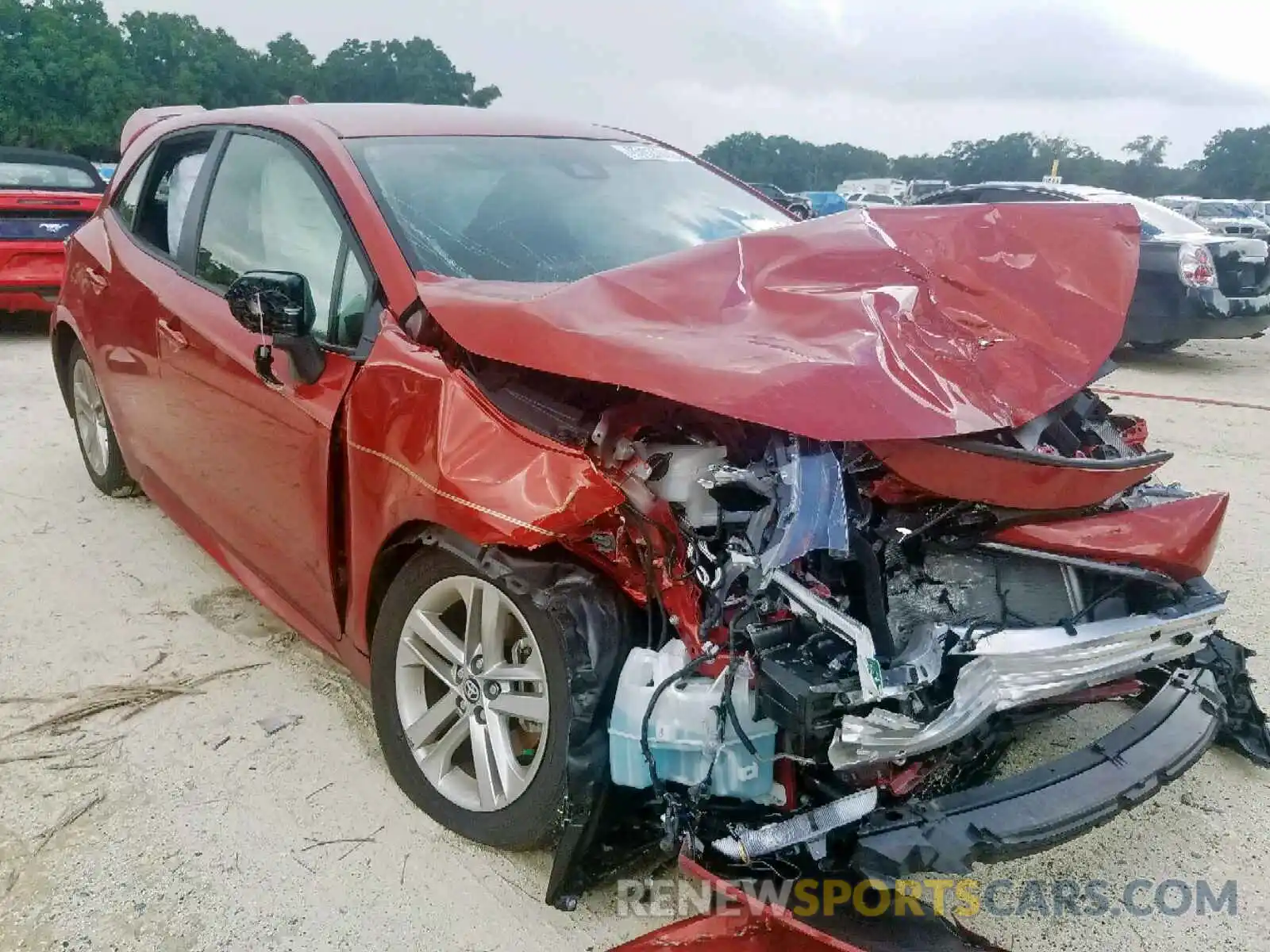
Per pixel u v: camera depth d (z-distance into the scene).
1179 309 8.77
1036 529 2.32
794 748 1.96
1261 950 2.30
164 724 3.06
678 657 2.10
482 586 2.38
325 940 2.24
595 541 2.24
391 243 2.74
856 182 39.38
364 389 2.56
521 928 2.29
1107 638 2.16
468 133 3.43
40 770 2.82
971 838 2.01
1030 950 2.28
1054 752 2.92
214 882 2.41
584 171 3.42
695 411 2.20
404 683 2.63
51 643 3.52
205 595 3.93
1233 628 3.75
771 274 2.41
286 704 3.18
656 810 2.24
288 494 2.93
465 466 2.23
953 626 2.17
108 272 4.08
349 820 2.64
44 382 7.47
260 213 3.25
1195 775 2.97
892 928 1.95
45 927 2.27
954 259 2.49
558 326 2.20
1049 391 2.30
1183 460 6.03
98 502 4.88
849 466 2.15
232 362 3.11
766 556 1.99
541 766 2.27
